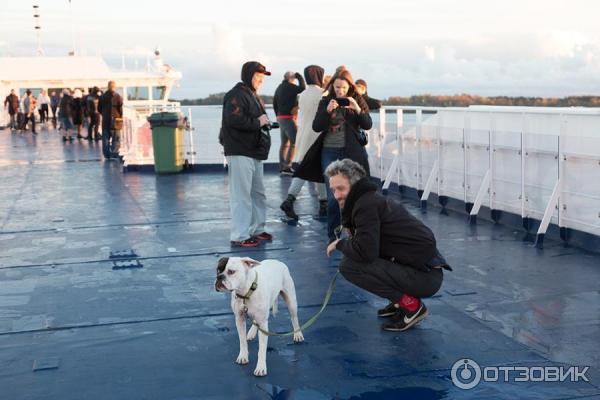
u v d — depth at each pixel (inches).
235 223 313.9
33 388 167.6
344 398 159.5
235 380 170.6
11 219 393.1
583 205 292.4
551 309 218.5
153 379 171.9
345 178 197.5
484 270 265.4
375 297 236.2
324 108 294.5
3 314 223.8
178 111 587.5
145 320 216.5
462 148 377.4
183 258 294.5
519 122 331.6
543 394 160.1
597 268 263.0
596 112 285.3
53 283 259.4
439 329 203.3
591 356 181.3
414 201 425.7
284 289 190.9
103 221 380.5
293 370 175.9
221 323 213.3
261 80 309.7
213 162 592.4
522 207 330.0
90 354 189.0
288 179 533.6
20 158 741.3
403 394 160.9
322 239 325.1
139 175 574.6
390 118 462.9
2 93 1514.5
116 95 707.4
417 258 198.4
